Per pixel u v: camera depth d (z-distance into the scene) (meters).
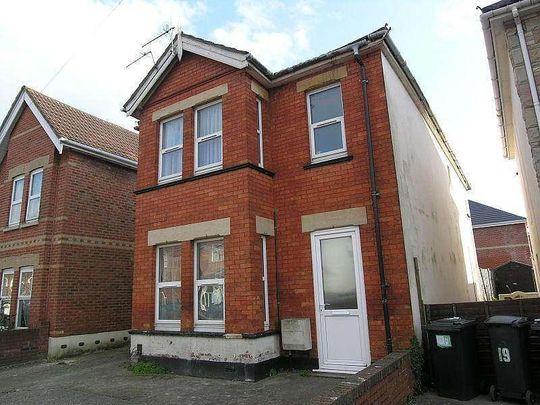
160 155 10.27
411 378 6.47
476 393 6.45
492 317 6.38
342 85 8.70
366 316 7.59
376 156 7.98
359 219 7.92
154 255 9.57
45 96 14.56
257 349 7.70
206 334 8.16
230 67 9.13
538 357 6.22
